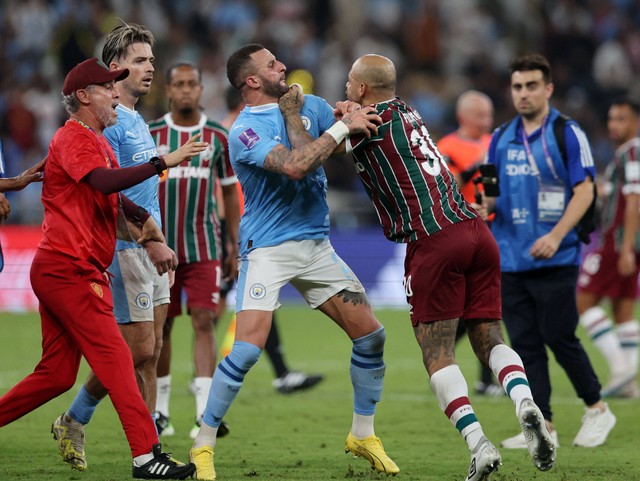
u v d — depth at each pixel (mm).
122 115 22641
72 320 19469
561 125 25656
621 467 22172
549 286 25516
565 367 25828
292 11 82750
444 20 83750
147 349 22375
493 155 26453
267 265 20797
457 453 24250
